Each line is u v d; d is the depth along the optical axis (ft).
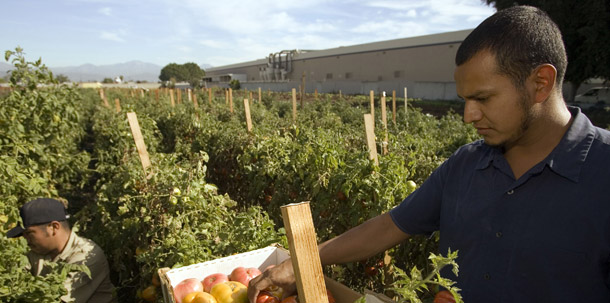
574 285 4.47
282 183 18.38
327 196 14.69
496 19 4.40
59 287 8.70
